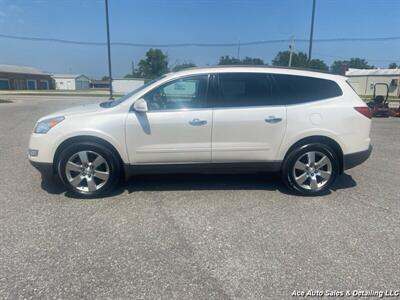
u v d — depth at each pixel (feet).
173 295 8.11
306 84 14.55
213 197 14.46
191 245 10.43
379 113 50.52
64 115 14.02
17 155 21.48
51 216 12.37
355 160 14.84
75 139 13.79
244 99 14.15
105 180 14.19
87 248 10.16
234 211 13.02
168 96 14.02
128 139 13.84
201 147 14.10
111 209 13.07
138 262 9.47
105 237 10.86
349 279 8.80
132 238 10.83
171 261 9.54
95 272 8.97
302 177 14.69
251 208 13.34
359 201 14.24
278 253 10.02
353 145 14.65
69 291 8.18
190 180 16.58
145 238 10.84
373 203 14.03
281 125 14.16
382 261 9.64
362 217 12.61
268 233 11.27
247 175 17.48
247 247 10.34
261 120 14.03
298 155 14.46
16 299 7.85
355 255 9.95
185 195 14.65
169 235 11.05
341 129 14.40
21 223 11.76
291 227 11.72
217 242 10.63
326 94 14.64
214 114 13.89
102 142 13.87
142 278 8.75
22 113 50.65
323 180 14.87
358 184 16.53
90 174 14.11
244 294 8.18
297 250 10.19
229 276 8.87
